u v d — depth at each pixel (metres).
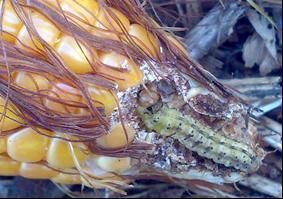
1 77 0.12
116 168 0.13
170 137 0.13
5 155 0.13
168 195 0.20
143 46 0.13
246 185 0.19
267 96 0.18
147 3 0.15
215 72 0.19
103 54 0.12
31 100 0.12
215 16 0.17
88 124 0.12
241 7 0.17
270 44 0.18
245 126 0.14
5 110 0.12
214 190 0.18
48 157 0.13
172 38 0.14
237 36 0.19
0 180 0.21
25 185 0.20
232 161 0.14
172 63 0.13
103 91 0.12
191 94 0.13
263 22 0.18
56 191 0.21
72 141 0.13
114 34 0.12
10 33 0.12
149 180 0.20
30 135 0.13
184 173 0.14
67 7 0.12
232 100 0.14
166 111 0.13
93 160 0.13
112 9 0.13
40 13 0.12
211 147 0.14
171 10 0.17
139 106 0.13
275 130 0.18
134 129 0.13
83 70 0.12
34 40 0.12
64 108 0.12
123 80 0.12
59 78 0.12
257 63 0.19
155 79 0.13
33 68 0.12
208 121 0.13
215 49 0.18
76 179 0.14
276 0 0.18
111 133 0.13
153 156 0.14
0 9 0.12
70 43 0.12
